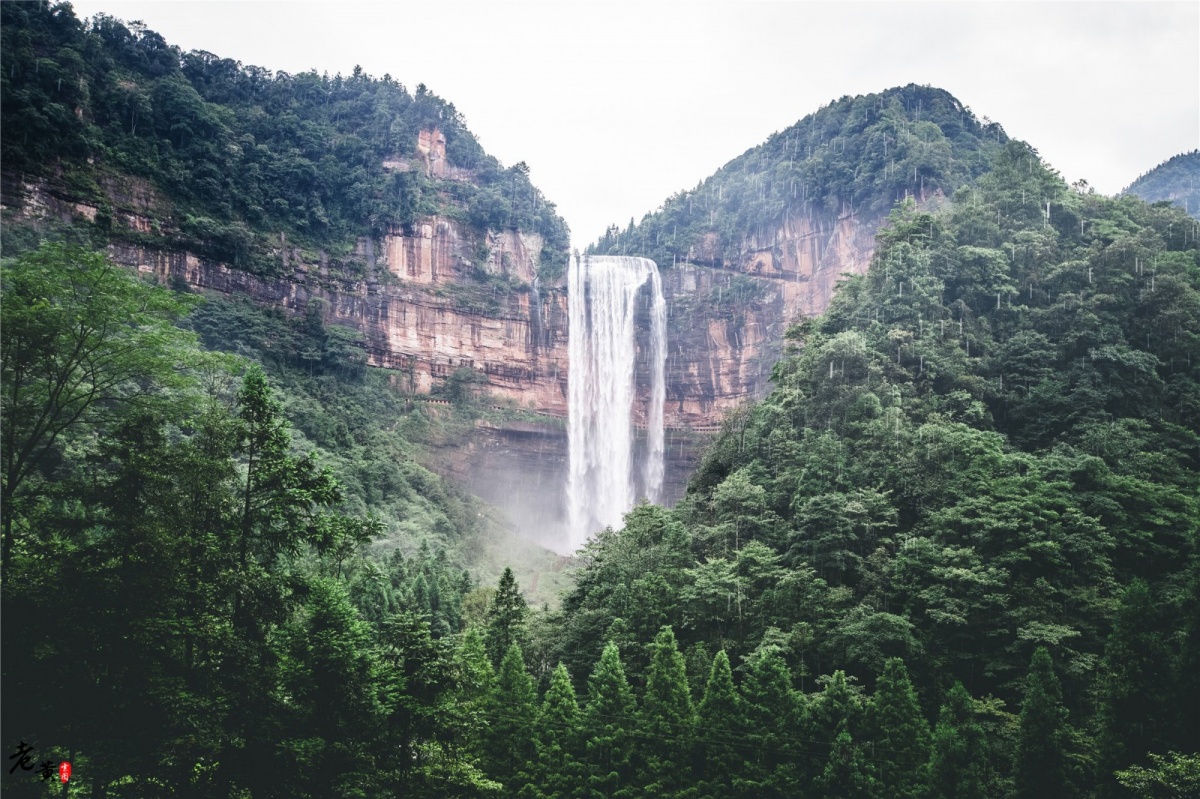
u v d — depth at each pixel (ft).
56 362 113.60
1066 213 321.32
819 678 189.16
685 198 629.51
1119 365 263.90
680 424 563.89
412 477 416.67
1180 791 138.82
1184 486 231.09
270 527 128.26
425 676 144.46
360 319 500.74
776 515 239.30
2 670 101.14
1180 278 284.20
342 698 129.39
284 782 118.93
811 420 263.70
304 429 393.70
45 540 114.21
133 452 117.39
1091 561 203.41
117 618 107.86
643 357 574.15
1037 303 291.17
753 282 555.28
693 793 171.94
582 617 225.97
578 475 540.11
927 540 209.97
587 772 177.68
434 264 533.14
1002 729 172.86
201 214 456.04
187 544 115.03
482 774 161.68
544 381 549.54
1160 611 183.42
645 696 184.03
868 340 276.00
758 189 579.48
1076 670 181.78
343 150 544.62
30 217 391.45
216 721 112.06
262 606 124.36
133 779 114.83
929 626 200.75
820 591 207.41
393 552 335.67
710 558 224.33
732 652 206.39
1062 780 156.04
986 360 270.87
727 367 558.56
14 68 406.00
